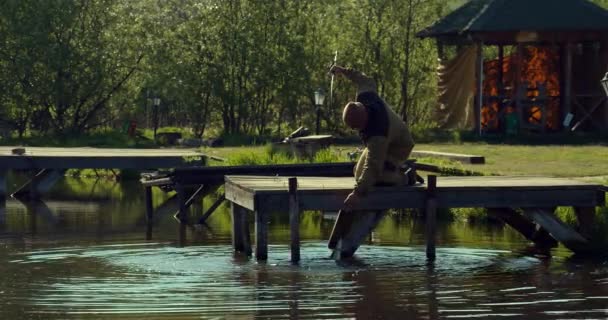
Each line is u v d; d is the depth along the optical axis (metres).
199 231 19.75
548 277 13.81
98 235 19.11
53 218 22.34
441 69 44.00
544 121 40.78
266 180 16.52
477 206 15.23
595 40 40.88
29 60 50.97
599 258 15.52
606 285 13.20
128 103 54.62
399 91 52.06
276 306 11.89
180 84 51.38
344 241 15.31
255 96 51.88
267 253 15.69
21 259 15.79
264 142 45.28
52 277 13.97
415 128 44.00
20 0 51.31
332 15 51.47
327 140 28.47
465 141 38.84
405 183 14.88
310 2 51.28
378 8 50.12
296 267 14.66
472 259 15.44
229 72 50.94
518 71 40.88
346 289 12.94
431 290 12.87
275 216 21.92
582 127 41.78
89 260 15.62
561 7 40.94
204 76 51.03
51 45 50.84
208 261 15.36
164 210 24.06
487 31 40.53
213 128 55.50
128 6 53.34
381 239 17.86
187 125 64.81
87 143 46.53
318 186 15.07
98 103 53.31
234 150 37.81
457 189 15.13
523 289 12.92
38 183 27.61
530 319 11.22
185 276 13.95
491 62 43.62
